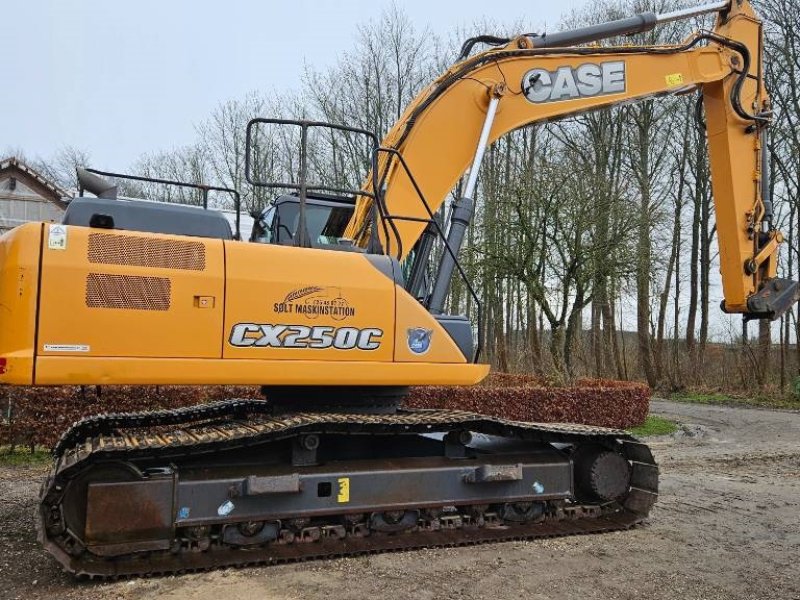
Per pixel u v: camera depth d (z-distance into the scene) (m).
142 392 9.86
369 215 6.20
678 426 15.48
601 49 7.14
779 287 7.32
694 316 28.95
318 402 5.71
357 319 5.24
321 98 25.62
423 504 5.54
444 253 6.09
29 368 4.34
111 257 4.64
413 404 12.14
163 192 26.20
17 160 24.64
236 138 30.70
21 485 7.57
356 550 5.18
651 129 27.02
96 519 4.57
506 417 12.73
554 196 15.15
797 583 4.82
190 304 4.77
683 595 4.52
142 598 4.25
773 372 26.16
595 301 19.73
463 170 6.72
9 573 4.69
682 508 7.18
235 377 4.84
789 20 23.66
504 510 5.94
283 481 5.01
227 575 4.68
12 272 4.43
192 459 5.10
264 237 6.32
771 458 11.06
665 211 23.78
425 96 6.62
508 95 6.86
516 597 4.40
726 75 7.49
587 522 6.21
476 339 6.13
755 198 7.49
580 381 16.42
